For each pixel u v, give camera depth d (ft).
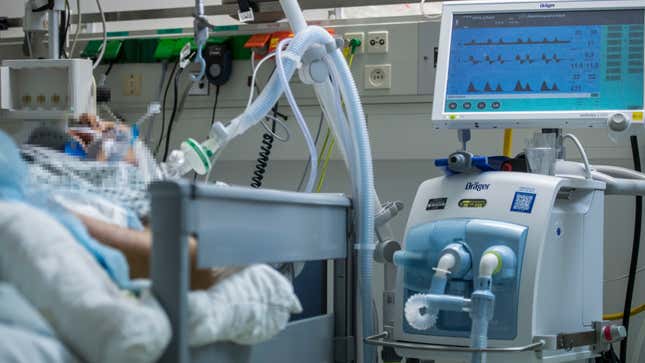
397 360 6.39
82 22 9.33
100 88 8.07
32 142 5.15
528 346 5.16
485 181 5.66
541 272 5.37
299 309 4.24
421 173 8.36
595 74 6.24
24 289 2.99
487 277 5.15
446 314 5.60
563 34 6.37
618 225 7.80
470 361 5.47
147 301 3.34
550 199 5.37
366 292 5.99
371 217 6.03
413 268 5.73
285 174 8.82
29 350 2.75
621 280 7.77
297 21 6.33
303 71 6.28
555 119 6.18
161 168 5.63
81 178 4.61
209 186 3.60
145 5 10.62
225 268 4.15
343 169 8.59
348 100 6.17
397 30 8.00
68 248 3.09
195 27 7.18
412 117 8.15
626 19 6.28
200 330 3.52
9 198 3.32
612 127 6.00
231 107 8.64
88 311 2.95
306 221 4.97
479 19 6.52
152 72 8.84
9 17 10.51
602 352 6.24
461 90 6.42
